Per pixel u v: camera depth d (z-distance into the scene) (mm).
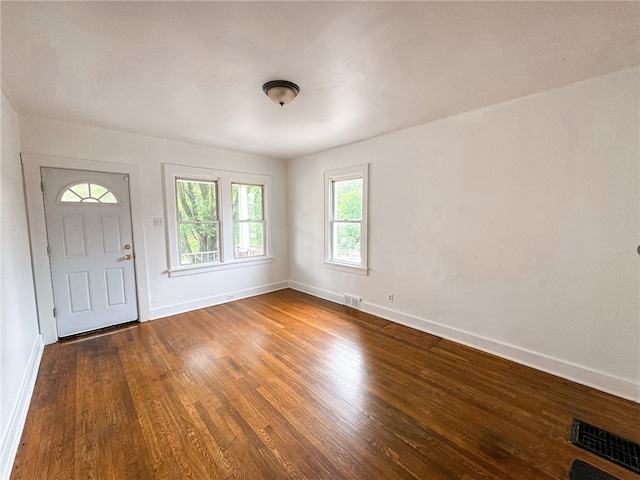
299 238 4906
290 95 2189
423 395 2102
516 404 1994
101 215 3260
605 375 2131
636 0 1315
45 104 2494
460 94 2365
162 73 1990
